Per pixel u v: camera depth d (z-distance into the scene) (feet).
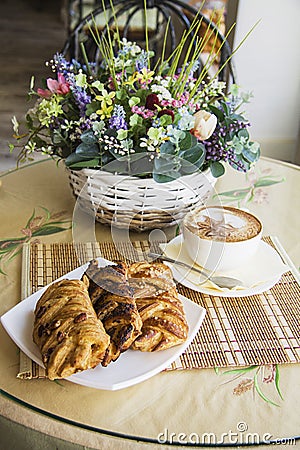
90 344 2.49
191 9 5.05
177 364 2.68
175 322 2.70
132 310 2.64
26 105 10.38
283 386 2.63
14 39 14.11
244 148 3.42
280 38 6.94
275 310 2.97
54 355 2.48
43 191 3.81
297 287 3.10
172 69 3.45
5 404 2.53
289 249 3.36
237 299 3.02
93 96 3.49
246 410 2.53
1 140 8.93
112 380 2.54
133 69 3.46
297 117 7.38
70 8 9.37
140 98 3.31
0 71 11.96
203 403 2.55
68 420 2.47
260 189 3.88
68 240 3.37
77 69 3.65
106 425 2.46
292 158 7.58
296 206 3.72
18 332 2.71
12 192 3.79
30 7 16.62
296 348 2.78
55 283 2.74
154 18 8.93
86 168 3.24
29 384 2.59
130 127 3.26
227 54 4.97
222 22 7.88
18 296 3.01
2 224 3.49
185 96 3.36
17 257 3.25
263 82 7.17
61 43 14.07
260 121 7.39
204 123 3.24
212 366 2.69
